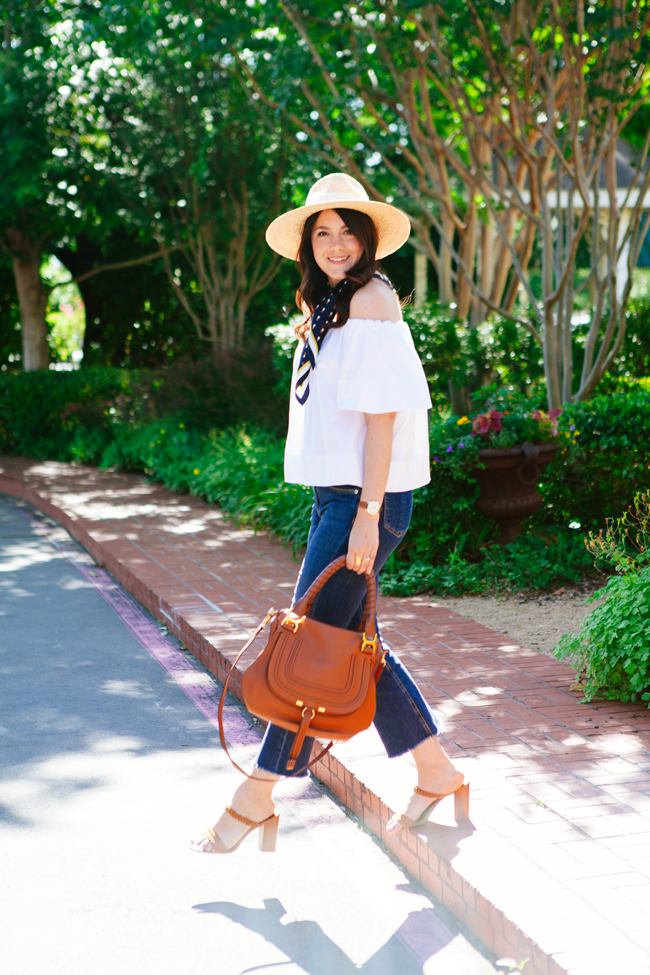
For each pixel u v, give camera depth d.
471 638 5.12
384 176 11.91
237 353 13.14
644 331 11.07
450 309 11.26
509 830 2.92
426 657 4.78
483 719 3.90
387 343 2.67
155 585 6.53
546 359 8.81
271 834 2.90
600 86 7.95
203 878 2.97
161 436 12.66
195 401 13.02
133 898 2.85
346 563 2.68
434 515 6.71
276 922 2.72
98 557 8.11
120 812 3.43
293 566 7.18
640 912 2.42
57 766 3.84
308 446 2.77
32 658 5.36
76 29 12.81
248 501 8.99
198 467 11.11
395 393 2.65
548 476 7.12
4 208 14.67
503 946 2.45
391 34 8.90
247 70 10.34
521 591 6.18
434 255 11.32
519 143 8.77
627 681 4.11
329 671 2.62
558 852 2.77
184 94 13.59
